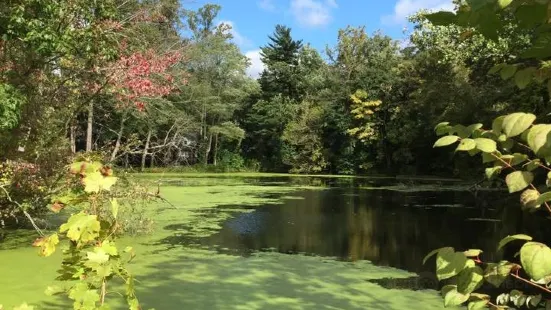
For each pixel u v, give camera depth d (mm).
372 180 24812
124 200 8141
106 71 7574
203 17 32750
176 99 28578
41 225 8203
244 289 4996
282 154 34656
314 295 4812
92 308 1936
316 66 41250
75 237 1871
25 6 6047
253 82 36562
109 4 7074
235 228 9172
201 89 30656
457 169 20562
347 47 36906
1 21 5926
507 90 13406
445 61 14664
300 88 39844
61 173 7117
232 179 25328
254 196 15430
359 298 4750
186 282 5246
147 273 5656
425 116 24547
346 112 32719
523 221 9844
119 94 8039
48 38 5934
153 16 13164
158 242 7691
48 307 4215
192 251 7004
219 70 33594
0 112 5508
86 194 2096
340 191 17484
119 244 7418
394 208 12305
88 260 1923
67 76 7664
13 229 8086
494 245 7484
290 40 41750
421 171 29703
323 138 33719
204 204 13078
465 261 1244
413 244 7664
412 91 28891
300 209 12102
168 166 33625
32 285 4891
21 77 6914
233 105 34469
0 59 6695
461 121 16750
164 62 10516
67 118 8008
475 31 1362
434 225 9586
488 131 1324
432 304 4562
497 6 1037
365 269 6016
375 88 31484
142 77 8375
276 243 7727
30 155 7254
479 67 15055
